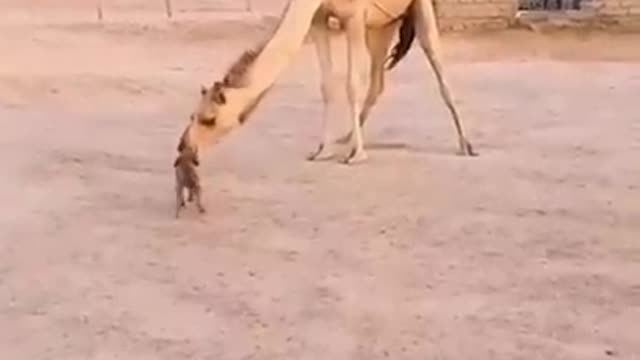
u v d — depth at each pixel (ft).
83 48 79.15
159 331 36.17
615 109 61.41
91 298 38.19
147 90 66.90
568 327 36.24
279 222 44.14
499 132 56.44
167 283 39.19
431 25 51.75
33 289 38.83
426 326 36.29
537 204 45.83
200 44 81.05
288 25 46.32
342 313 37.09
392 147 53.78
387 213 44.98
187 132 45.32
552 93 65.51
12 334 36.11
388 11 50.62
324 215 44.83
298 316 36.94
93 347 35.37
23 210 45.70
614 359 34.58
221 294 38.40
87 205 46.19
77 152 53.47
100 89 66.80
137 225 44.06
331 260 40.78
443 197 46.68
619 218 44.37
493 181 48.57
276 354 34.86
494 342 35.40
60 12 94.38
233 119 45.39
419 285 38.88
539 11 84.58
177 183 45.42
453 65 73.97
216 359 34.65
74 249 41.86
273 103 63.16
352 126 51.62
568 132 56.34
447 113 60.49
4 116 61.00
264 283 39.11
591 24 83.76
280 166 50.88
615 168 50.37
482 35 82.48
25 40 81.56
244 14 89.40
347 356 34.73
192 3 98.43
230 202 46.26
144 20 87.66
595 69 72.74
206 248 41.91
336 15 50.29
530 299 37.93
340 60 59.72
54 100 64.69
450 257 40.98
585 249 41.60
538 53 77.92
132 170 50.65
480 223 43.88
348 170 50.24
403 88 66.85
